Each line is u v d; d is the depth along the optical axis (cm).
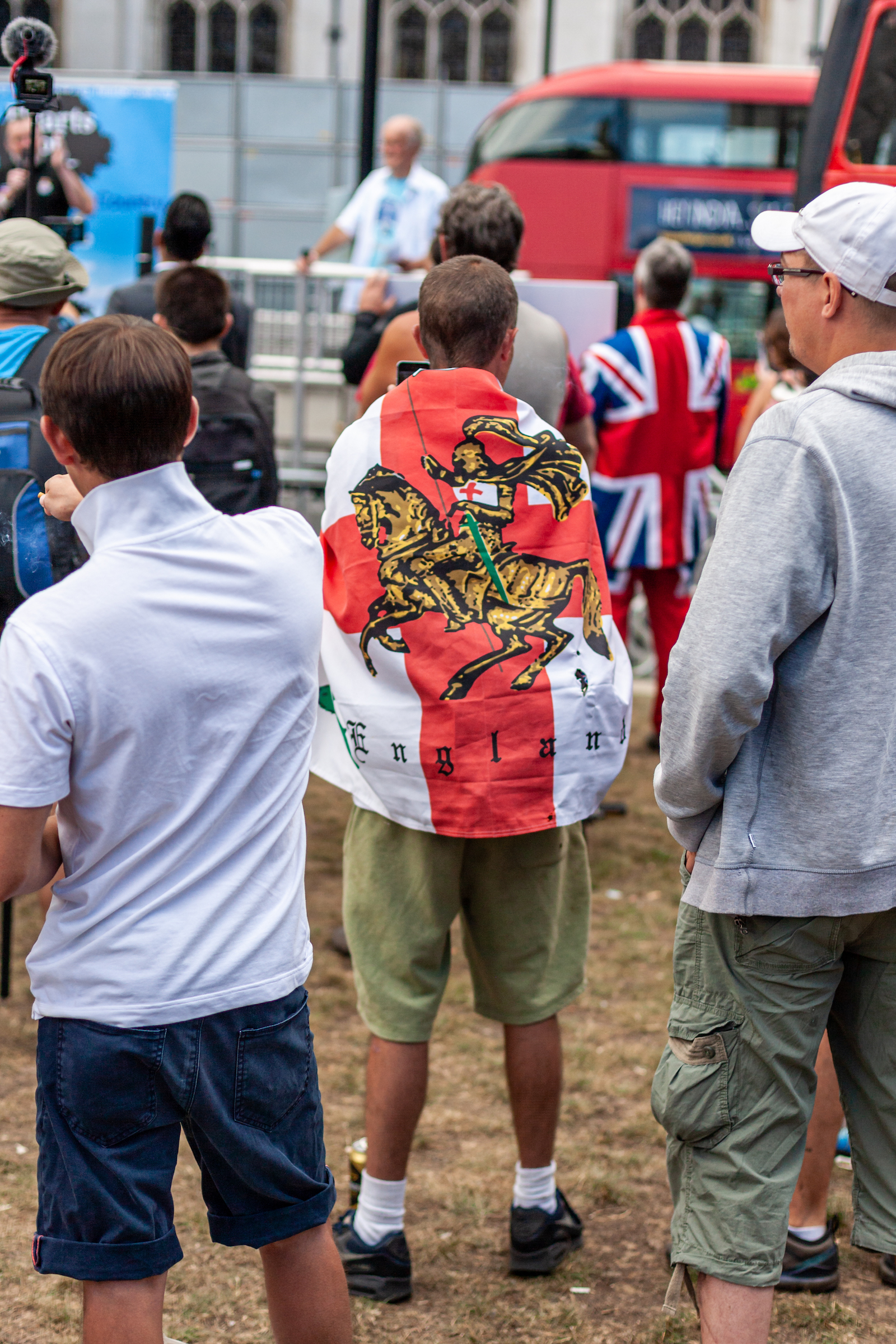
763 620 181
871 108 739
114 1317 171
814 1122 258
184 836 170
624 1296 260
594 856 518
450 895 247
